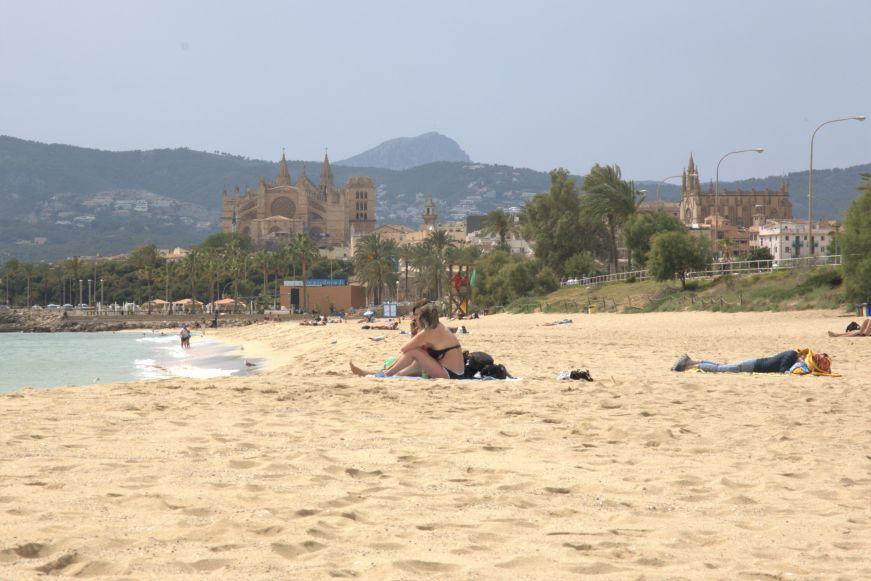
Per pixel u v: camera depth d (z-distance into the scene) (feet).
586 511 47.83
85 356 522.06
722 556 39.52
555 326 450.30
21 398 98.73
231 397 101.76
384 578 33.83
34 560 35.47
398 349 263.49
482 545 39.75
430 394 106.42
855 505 51.29
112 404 92.84
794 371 138.21
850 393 111.04
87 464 56.29
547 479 56.24
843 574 36.58
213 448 64.64
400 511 46.09
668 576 35.70
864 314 353.51
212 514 44.19
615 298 644.27
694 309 500.33
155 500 46.26
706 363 148.66
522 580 34.50
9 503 45.27
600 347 238.48
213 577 33.78
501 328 472.03
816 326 341.82
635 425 82.99
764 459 66.28
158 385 115.14
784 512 49.24
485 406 96.94
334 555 37.22
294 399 101.14
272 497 48.19
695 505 50.42
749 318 409.49
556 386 116.57
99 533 39.50
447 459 62.64
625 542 41.11
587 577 35.19
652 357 196.95
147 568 34.68
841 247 409.69
